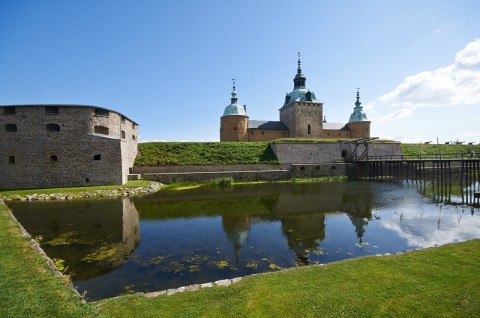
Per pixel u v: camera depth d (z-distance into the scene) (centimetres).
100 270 760
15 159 2208
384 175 3481
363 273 573
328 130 5009
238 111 4488
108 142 2336
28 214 1423
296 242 998
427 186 2505
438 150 4503
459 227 1188
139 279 704
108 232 1127
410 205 1653
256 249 928
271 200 1828
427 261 626
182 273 740
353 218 1348
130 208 1585
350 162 3325
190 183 2619
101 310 445
